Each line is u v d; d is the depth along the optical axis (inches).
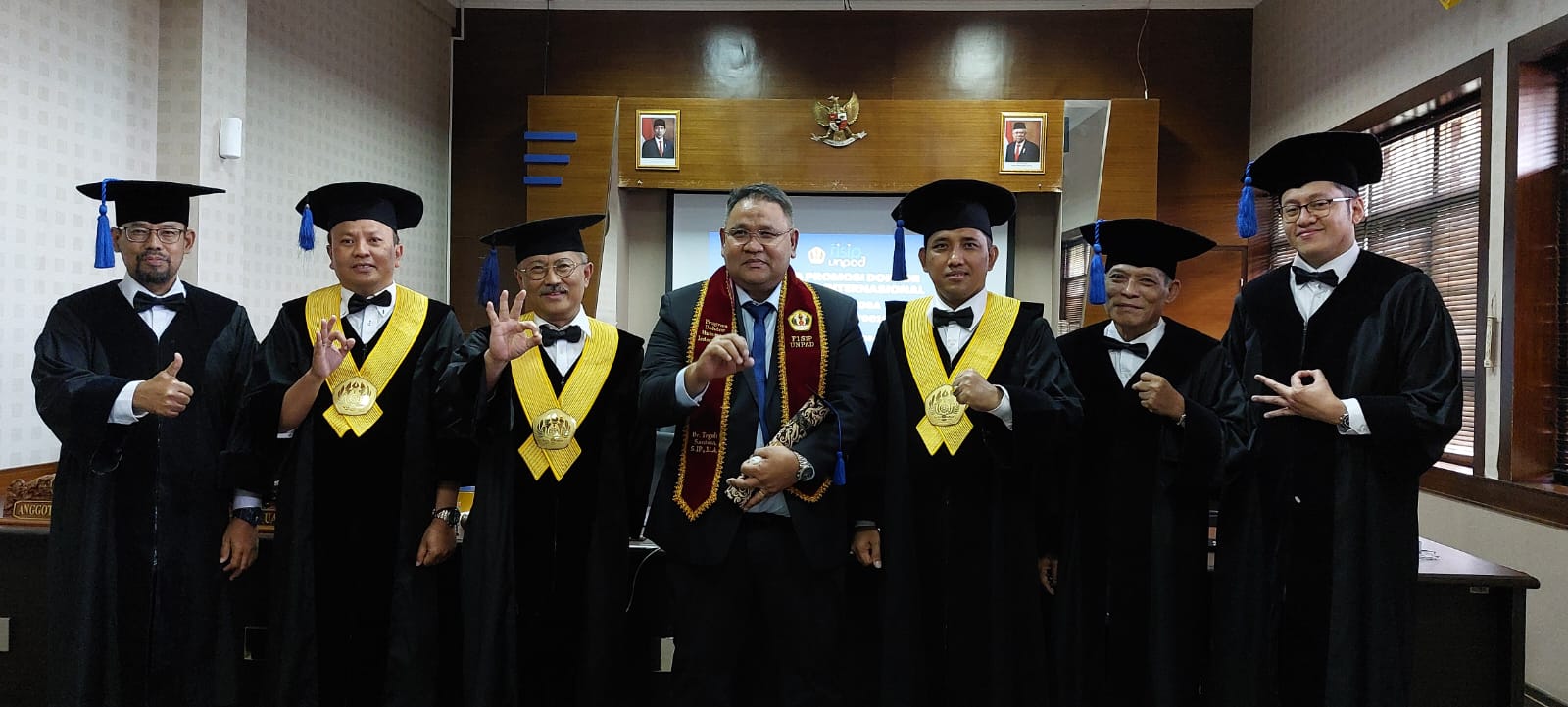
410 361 92.9
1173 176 234.2
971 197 89.9
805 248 236.1
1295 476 85.5
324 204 93.5
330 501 88.7
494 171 243.9
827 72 238.2
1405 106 169.0
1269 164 91.1
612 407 91.4
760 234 81.8
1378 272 86.3
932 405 87.1
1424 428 79.3
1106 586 88.1
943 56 236.8
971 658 84.7
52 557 88.0
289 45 181.6
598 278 220.2
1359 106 185.5
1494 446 143.6
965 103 221.1
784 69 238.8
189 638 89.9
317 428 89.1
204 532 91.1
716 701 79.7
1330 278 87.5
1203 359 91.1
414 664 87.9
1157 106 218.7
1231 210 233.1
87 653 86.9
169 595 89.0
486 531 86.2
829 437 80.1
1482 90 147.8
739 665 85.8
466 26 244.1
